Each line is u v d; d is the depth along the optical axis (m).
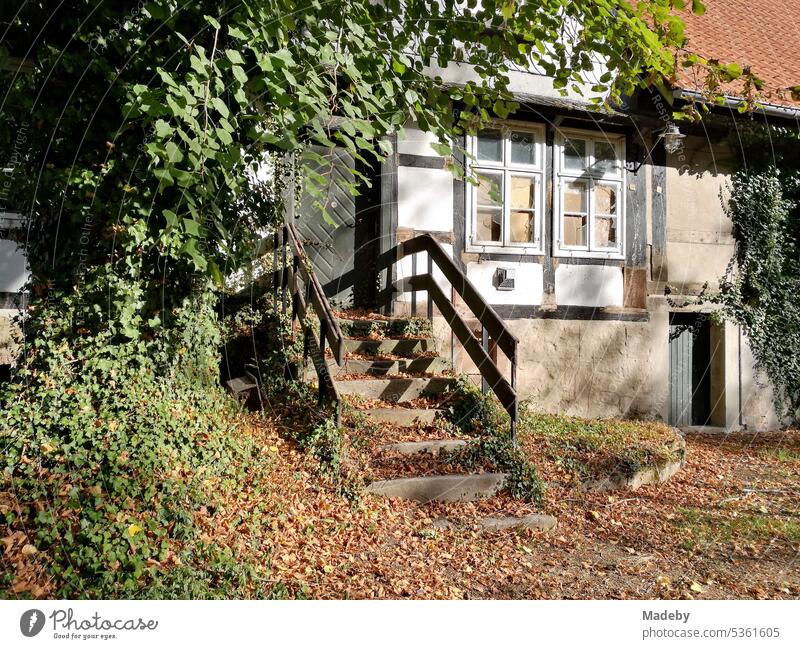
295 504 5.24
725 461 8.65
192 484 4.82
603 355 10.11
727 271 10.97
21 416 4.89
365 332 8.30
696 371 11.12
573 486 6.55
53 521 4.15
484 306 7.15
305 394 6.78
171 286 5.88
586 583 4.87
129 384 5.45
